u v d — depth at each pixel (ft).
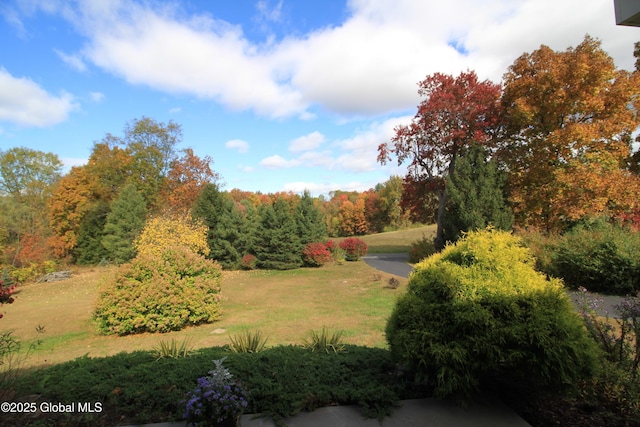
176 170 107.96
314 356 13.96
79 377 12.25
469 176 57.67
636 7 8.53
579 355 9.44
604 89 51.67
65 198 96.37
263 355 13.75
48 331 29.66
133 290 27.43
